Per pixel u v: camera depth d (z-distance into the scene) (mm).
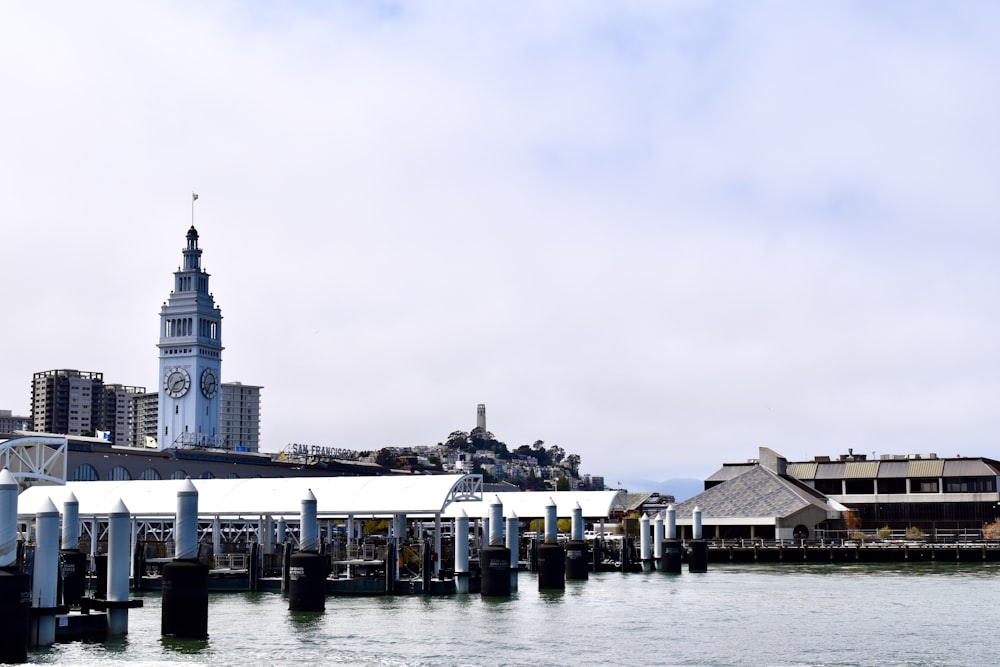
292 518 122438
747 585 120875
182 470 175875
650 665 64250
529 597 102750
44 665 58812
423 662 64125
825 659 66750
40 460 142500
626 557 147000
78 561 83438
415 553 115250
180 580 67875
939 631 79062
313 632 74812
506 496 178375
